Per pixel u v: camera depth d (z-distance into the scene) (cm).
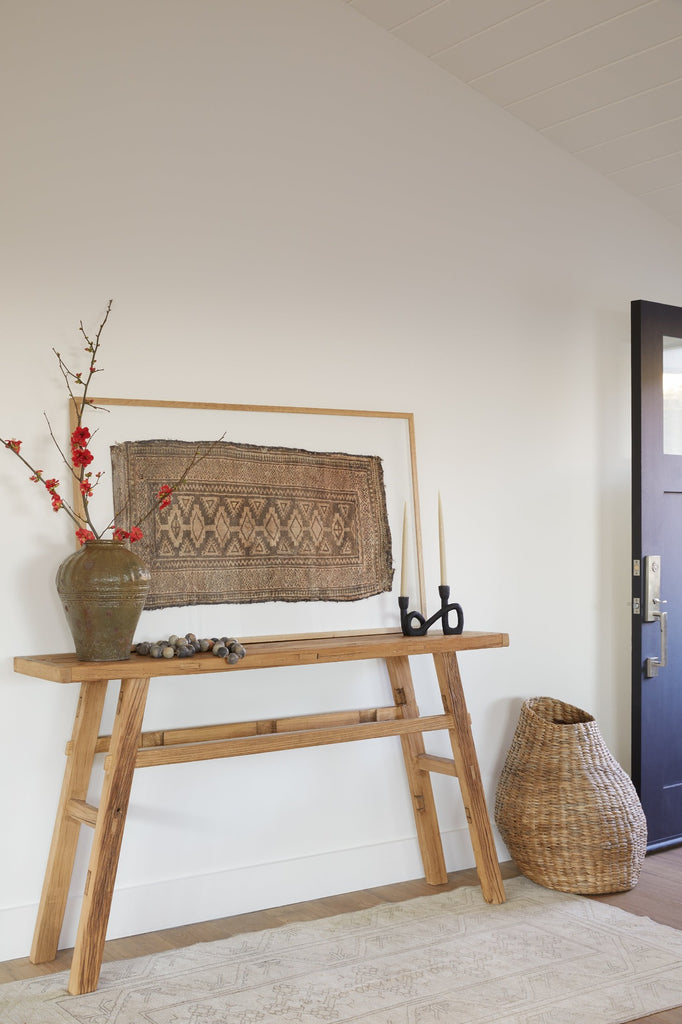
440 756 360
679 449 409
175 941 289
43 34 288
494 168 382
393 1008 245
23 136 285
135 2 304
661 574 394
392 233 356
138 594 263
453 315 370
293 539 323
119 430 297
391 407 353
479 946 282
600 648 407
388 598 342
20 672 272
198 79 316
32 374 285
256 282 325
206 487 309
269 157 329
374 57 353
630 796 339
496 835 367
